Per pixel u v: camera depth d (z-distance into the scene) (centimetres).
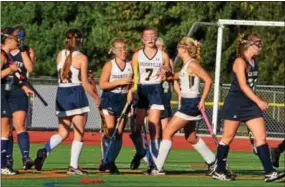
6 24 12056
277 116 7612
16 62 3675
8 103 3666
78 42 3631
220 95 7500
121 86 3753
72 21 12175
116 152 3753
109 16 11719
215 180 3441
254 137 3403
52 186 3130
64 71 3612
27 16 12075
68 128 3719
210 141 6750
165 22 11631
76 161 3647
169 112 4062
